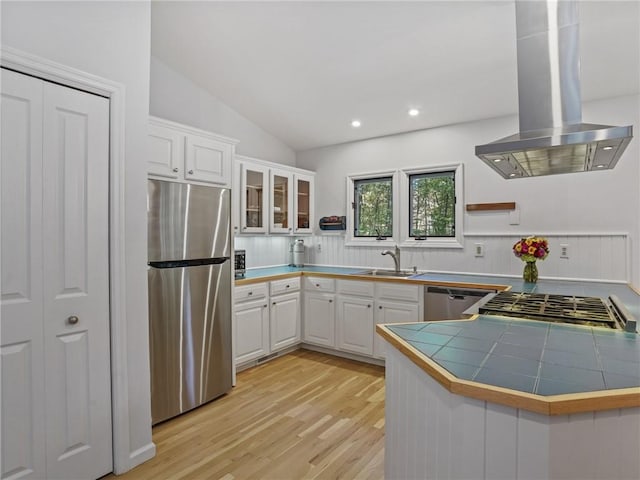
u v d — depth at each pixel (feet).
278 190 13.56
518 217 10.84
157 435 7.73
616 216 9.54
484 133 11.48
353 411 8.73
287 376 10.85
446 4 7.52
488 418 3.22
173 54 10.33
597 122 9.70
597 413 3.00
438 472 3.71
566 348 4.18
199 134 9.14
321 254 15.06
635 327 4.86
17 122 5.38
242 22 8.82
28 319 5.49
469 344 4.36
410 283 10.82
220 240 9.55
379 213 13.84
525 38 6.21
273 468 6.63
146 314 6.96
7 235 5.31
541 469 3.00
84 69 6.05
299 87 11.32
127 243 6.62
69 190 5.92
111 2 6.42
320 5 8.00
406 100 11.14
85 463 6.13
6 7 5.25
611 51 8.05
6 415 5.31
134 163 6.73
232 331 9.93
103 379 6.35
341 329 12.21
